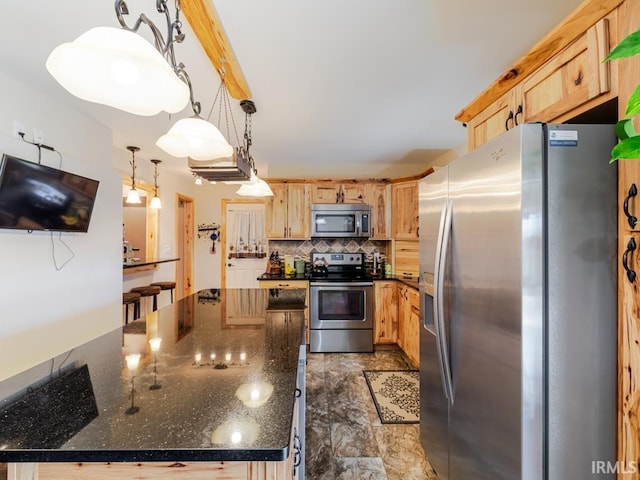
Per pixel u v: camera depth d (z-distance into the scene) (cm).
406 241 383
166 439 66
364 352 354
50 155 216
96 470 72
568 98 108
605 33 93
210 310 190
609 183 94
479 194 116
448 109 234
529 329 94
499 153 104
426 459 179
